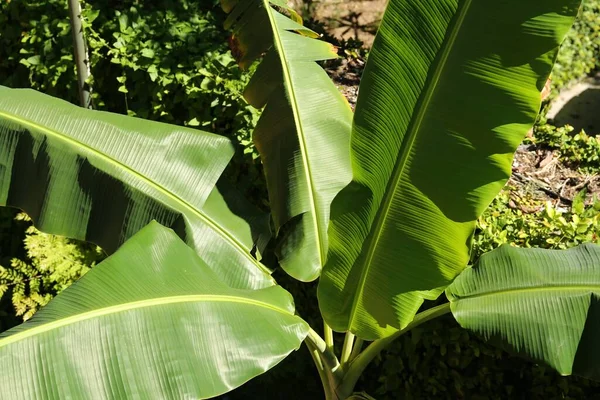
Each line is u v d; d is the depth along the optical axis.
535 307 2.48
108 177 2.80
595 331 2.37
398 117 2.10
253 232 3.13
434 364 3.40
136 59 4.20
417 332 3.29
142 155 2.89
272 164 3.28
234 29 3.62
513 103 1.89
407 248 2.32
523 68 1.84
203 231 2.93
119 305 2.09
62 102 2.92
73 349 1.94
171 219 2.87
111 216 2.84
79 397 1.88
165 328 2.12
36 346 1.89
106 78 4.49
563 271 2.56
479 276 2.67
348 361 3.09
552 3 1.75
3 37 4.80
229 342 2.24
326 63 5.84
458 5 1.87
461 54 1.91
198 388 2.09
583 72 7.25
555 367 2.36
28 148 2.78
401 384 3.55
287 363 3.98
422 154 2.09
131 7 4.53
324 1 7.97
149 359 2.04
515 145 1.95
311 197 3.14
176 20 4.60
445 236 2.21
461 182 2.07
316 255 3.10
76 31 4.00
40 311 2.04
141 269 2.24
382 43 2.04
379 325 2.61
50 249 4.15
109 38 4.45
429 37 1.95
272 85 3.33
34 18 4.60
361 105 2.15
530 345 2.41
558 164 4.46
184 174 2.95
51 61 4.52
